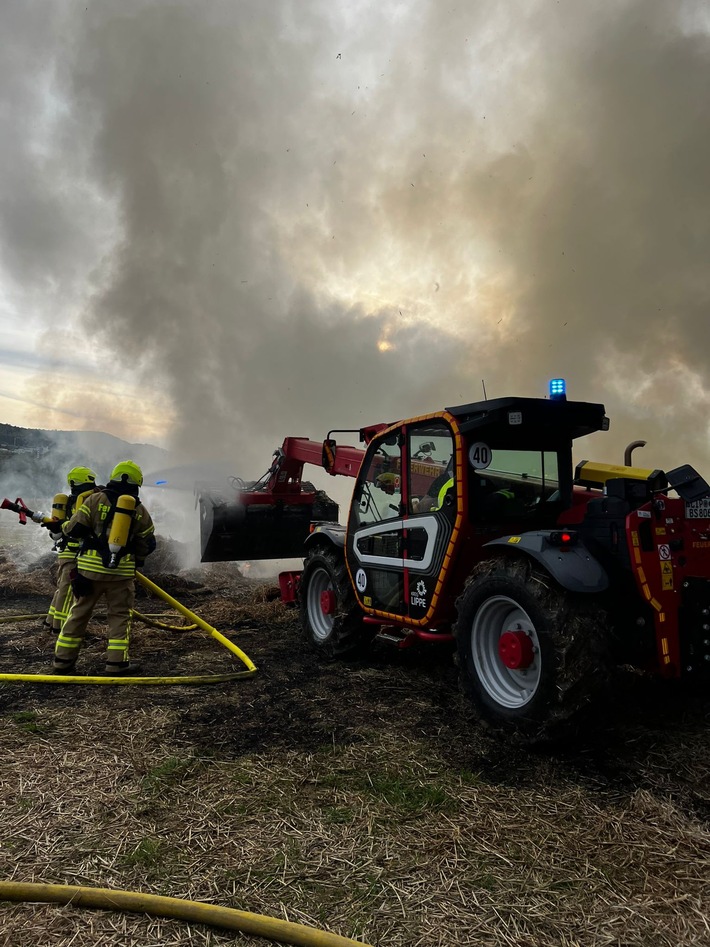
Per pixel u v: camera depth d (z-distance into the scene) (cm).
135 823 271
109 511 493
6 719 384
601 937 208
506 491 431
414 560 449
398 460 483
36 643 578
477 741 360
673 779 314
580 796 297
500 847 257
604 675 324
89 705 412
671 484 367
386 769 324
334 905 222
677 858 250
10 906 218
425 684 465
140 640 593
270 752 344
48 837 258
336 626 526
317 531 580
